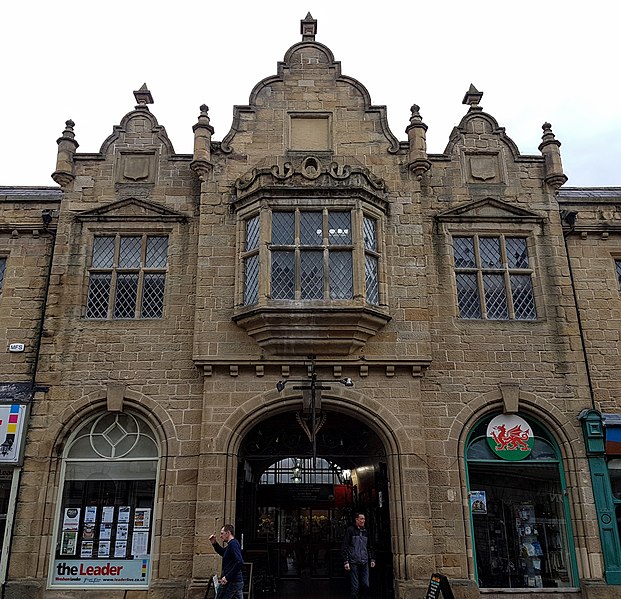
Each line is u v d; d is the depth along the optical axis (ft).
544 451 40.73
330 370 39.78
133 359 40.98
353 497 57.00
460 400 40.60
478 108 48.06
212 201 43.42
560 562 38.91
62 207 44.45
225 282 41.34
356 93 46.62
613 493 39.68
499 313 43.27
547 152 46.52
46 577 37.22
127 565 38.01
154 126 46.88
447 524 38.11
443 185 45.70
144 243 44.04
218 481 37.50
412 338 40.34
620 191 51.75
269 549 57.16
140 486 39.42
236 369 39.34
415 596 35.60
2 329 42.60
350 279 39.93
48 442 39.19
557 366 41.68
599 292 44.34
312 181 41.78
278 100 46.37
